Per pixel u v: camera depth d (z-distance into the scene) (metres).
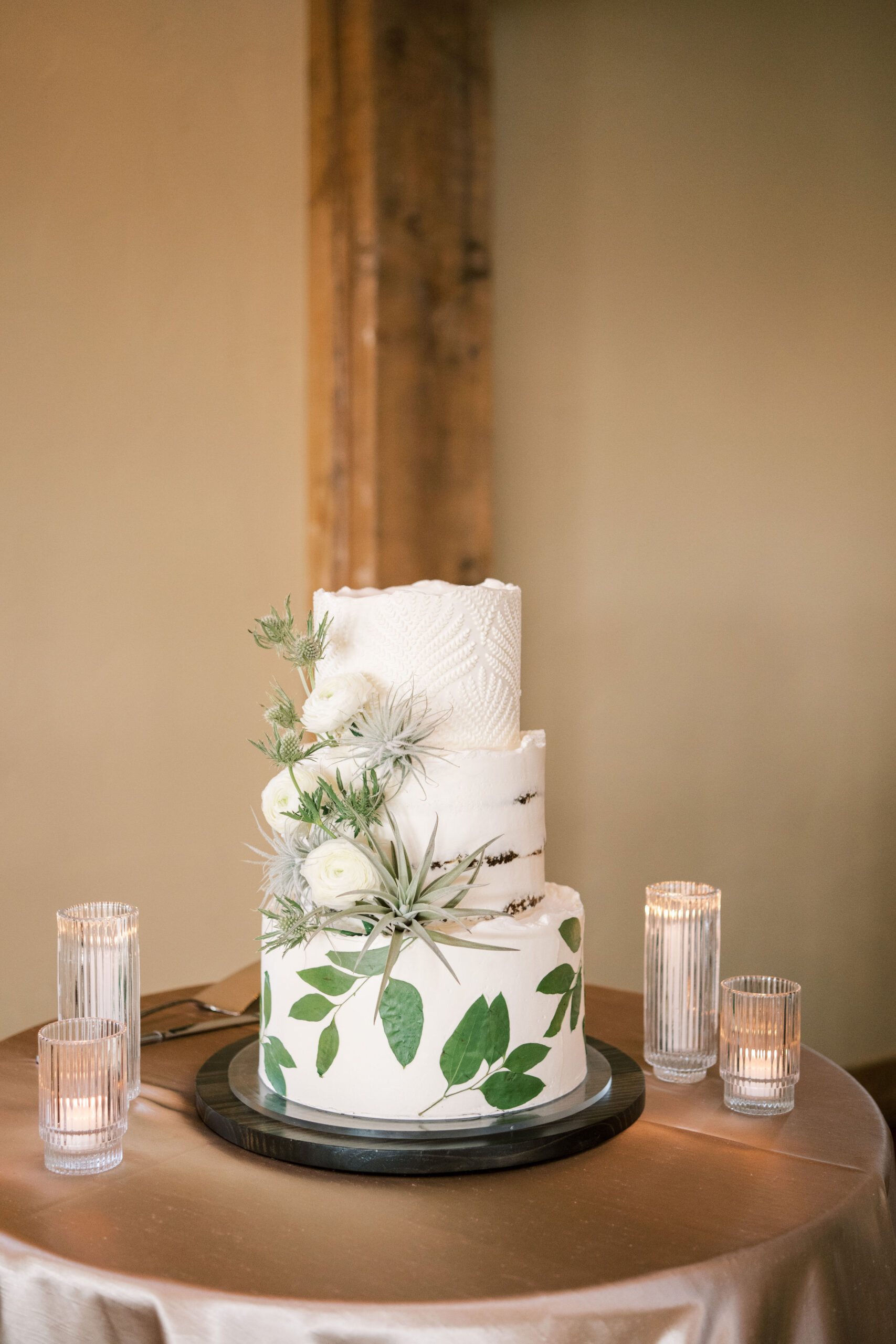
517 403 3.01
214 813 2.63
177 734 2.57
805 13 3.54
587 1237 1.02
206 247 2.57
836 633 3.75
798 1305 1.01
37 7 2.35
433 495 2.66
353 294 2.61
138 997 1.36
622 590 3.25
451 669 1.28
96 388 2.45
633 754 3.29
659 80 3.24
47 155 2.38
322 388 2.66
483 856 1.25
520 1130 1.19
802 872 3.71
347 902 1.18
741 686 3.53
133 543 2.50
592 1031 1.62
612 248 3.18
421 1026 1.20
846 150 3.67
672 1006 1.42
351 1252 0.99
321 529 2.69
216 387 2.59
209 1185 1.12
